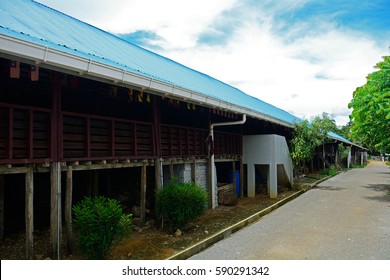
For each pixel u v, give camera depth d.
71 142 6.23
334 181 21.44
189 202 7.74
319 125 16.75
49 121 5.66
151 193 9.81
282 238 7.60
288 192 15.28
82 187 9.43
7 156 5.03
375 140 16.58
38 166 5.51
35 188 8.48
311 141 16.75
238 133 14.50
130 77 5.68
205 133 11.15
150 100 8.57
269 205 11.90
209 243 7.13
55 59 4.42
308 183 19.03
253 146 14.42
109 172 10.02
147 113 9.81
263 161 14.20
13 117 5.22
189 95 7.42
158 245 6.89
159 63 11.47
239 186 14.23
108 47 8.43
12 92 6.54
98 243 5.50
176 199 7.71
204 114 11.34
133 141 7.74
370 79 13.36
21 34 4.59
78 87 7.65
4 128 5.10
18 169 5.20
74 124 6.34
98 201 5.81
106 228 5.56
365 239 7.40
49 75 6.85
